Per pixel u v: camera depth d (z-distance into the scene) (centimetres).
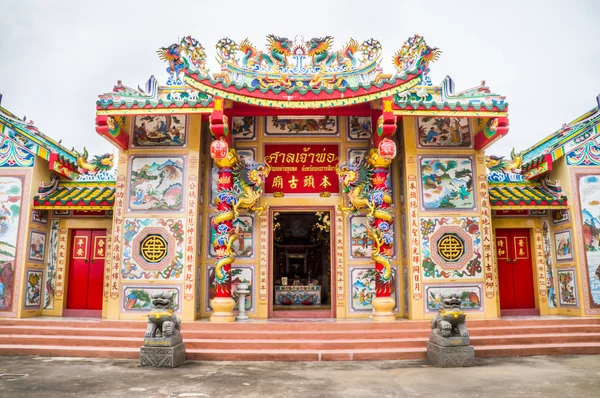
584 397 673
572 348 1038
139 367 888
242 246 1309
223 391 707
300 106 1126
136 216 1218
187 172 1237
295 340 1034
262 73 1295
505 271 1380
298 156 1362
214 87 1110
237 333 1053
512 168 1302
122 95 1192
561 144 1314
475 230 1238
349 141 1366
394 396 682
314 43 1274
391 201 1275
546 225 1388
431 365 920
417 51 1120
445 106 1145
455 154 1272
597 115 1350
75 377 798
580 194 1290
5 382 760
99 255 1373
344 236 1323
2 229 1248
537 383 761
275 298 1573
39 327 1097
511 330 1098
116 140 1184
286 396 680
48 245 1362
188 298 1177
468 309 1202
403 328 1112
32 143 1283
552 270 1363
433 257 1219
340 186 1349
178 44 1095
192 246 1201
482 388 728
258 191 1279
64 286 1347
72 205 1268
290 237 2062
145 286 1188
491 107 1147
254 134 1368
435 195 1246
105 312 1275
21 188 1266
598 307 1241
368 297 1298
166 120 1262
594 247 1266
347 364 931
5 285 1226
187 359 973
